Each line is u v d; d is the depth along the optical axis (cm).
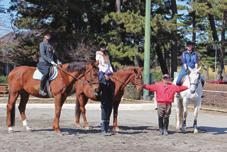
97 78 1652
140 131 1859
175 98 1905
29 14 4694
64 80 1667
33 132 1761
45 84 1675
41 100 3344
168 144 1541
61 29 4491
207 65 5197
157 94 1766
